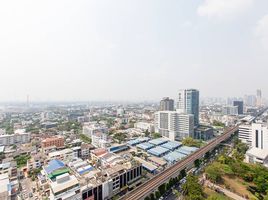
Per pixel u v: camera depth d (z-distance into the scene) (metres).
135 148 143.75
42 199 67.94
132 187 82.31
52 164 86.31
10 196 69.62
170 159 114.19
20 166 107.00
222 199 65.56
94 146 144.62
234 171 86.50
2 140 156.62
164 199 71.81
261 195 69.69
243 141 148.50
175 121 177.25
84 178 74.56
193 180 74.19
